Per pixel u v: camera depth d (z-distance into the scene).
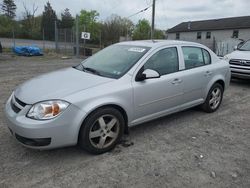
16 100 3.71
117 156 3.81
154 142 4.30
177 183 3.22
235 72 8.96
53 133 3.37
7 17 54.62
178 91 4.82
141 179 3.28
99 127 3.77
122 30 42.66
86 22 59.91
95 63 4.70
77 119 3.50
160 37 58.62
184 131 4.79
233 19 51.97
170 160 3.75
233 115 5.77
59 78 4.12
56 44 26.25
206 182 3.26
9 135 4.34
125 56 4.55
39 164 3.54
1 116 5.20
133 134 4.59
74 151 3.90
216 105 5.94
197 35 54.50
